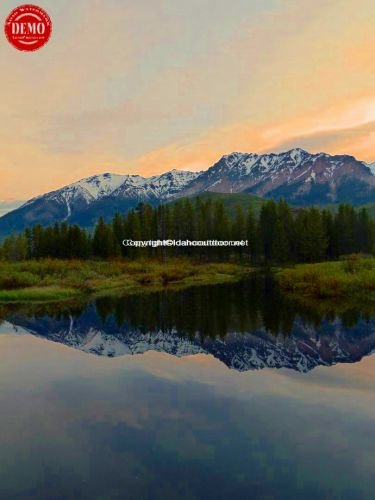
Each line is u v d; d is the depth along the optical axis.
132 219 111.94
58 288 46.47
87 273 60.16
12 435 10.48
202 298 40.53
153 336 23.66
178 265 85.69
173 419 11.39
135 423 11.16
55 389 14.27
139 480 8.33
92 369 16.98
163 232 112.44
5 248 101.62
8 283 46.97
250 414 11.72
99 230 102.38
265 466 8.77
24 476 8.52
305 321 26.39
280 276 58.44
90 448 9.67
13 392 13.98
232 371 16.44
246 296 41.00
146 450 9.56
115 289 52.41
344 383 14.60
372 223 115.38
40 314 32.44
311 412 11.81
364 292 37.50
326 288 39.12
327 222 109.38
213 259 109.56
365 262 48.41
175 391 13.97
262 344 20.89
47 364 17.84
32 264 61.66
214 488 8.00
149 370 16.73
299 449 9.48
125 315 31.44
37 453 9.48
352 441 9.93
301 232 102.12
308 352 19.11
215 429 10.67
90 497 7.77
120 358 18.83
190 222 114.44
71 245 98.12
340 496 7.72
